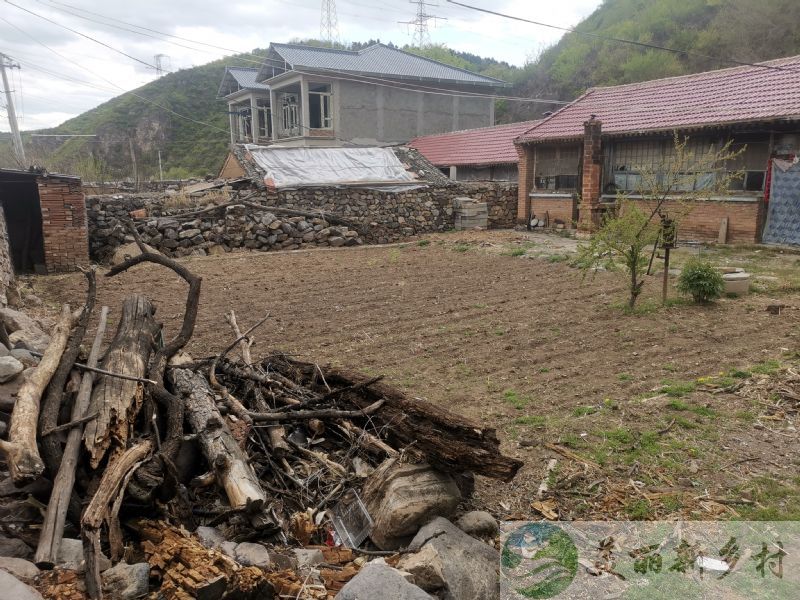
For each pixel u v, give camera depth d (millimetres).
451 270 14938
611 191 20109
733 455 5254
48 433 4027
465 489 4523
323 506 4328
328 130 33594
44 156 53156
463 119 37375
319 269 15383
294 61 33656
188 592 2988
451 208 22750
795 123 15086
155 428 4332
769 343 8336
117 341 5656
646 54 41250
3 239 12023
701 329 9141
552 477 4945
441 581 3432
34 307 10945
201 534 3678
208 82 61781
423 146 31422
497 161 25719
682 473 4977
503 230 22844
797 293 11328
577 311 10492
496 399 6648
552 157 22250
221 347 8688
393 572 3170
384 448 4570
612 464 5137
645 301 10977
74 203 15523
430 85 35750
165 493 3850
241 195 19984
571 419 6035
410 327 9750
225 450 4270
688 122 17312
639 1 48594
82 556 3297
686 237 17891
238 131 46438
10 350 5691
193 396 4969
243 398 5551
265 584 3098
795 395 6430
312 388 5719
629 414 6102
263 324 9992
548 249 17203
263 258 17266
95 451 3984
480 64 70438
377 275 14469
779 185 15906
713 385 6801
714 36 38719
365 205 21328
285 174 21609
